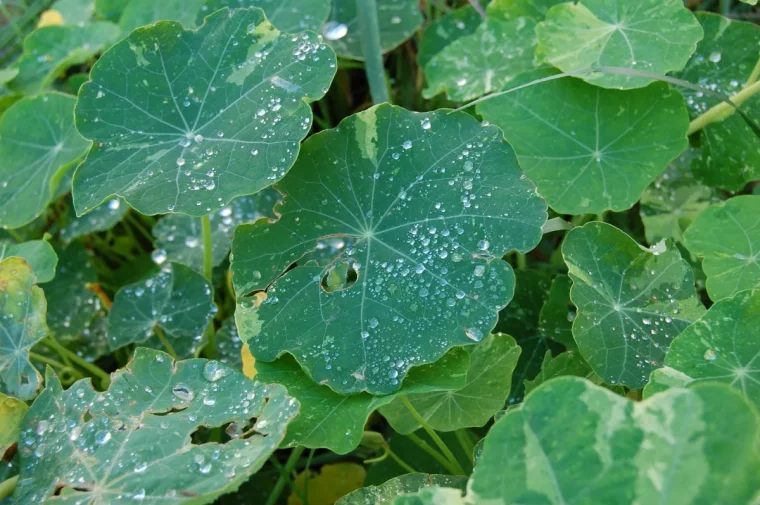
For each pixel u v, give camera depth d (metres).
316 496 0.48
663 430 0.39
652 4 0.49
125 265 0.55
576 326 0.45
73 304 0.53
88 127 0.46
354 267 0.45
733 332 0.43
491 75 0.52
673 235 0.50
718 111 0.49
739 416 0.38
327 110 0.59
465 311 0.44
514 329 0.49
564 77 0.49
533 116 0.49
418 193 0.45
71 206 0.55
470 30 0.57
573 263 0.46
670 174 0.52
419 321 0.44
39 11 0.65
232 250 0.45
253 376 0.45
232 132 0.46
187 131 0.46
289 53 0.46
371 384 0.43
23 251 0.50
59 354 0.51
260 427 0.42
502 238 0.44
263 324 0.45
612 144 0.48
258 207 0.52
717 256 0.46
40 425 0.44
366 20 0.53
